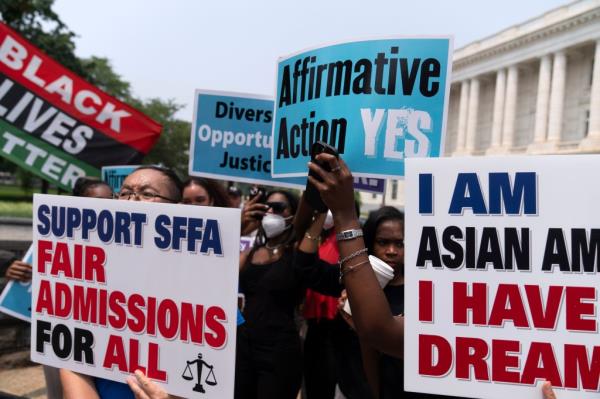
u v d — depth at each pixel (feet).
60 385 6.52
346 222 4.71
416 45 5.76
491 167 4.15
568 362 3.97
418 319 4.27
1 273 13.15
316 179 4.82
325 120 6.10
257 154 11.41
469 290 4.19
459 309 4.21
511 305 4.09
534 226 4.06
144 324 4.85
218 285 4.60
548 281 4.02
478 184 4.18
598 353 3.91
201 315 4.66
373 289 4.60
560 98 127.24
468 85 158.20
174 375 4.73
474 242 4.18
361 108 5.90
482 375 4.14
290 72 6.58
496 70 146.10
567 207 3.99
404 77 5.79
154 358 4.80
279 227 9.07
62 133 15.06
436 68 5.70
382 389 6.13
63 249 5.23
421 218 4.30
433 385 4.24
